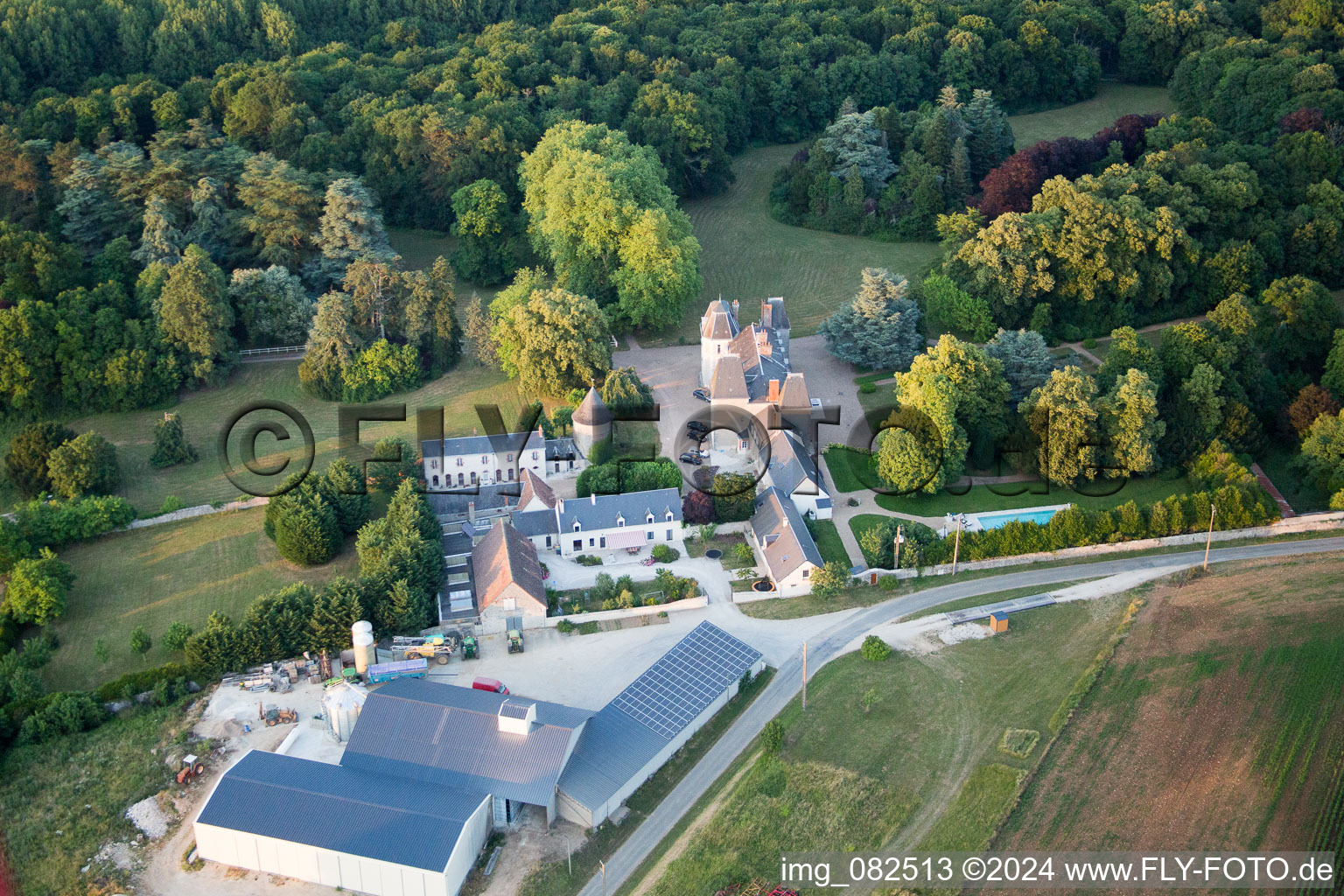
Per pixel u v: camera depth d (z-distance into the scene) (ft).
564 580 451.94
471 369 610.65
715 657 398.21
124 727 380.58
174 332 577.84
